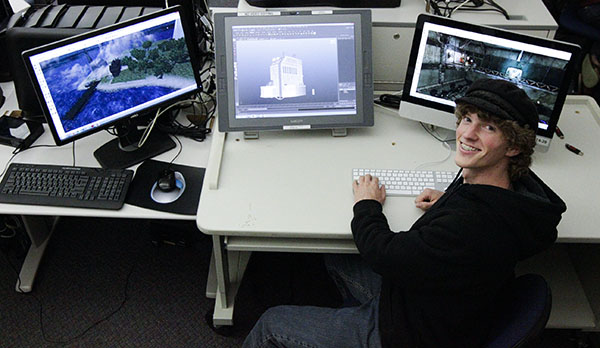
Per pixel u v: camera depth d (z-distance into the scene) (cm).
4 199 163
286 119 183
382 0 195
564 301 186
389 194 165
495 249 121
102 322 206
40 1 220
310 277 223
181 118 198
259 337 159
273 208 160
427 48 173
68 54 155
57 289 216
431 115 182
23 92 184
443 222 124
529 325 121
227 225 154
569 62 157
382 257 134
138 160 179
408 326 139
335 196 164
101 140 188
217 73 179
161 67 174
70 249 231
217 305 201
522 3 204
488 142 125
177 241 229
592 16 277
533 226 124
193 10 199
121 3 204
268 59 179
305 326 153
